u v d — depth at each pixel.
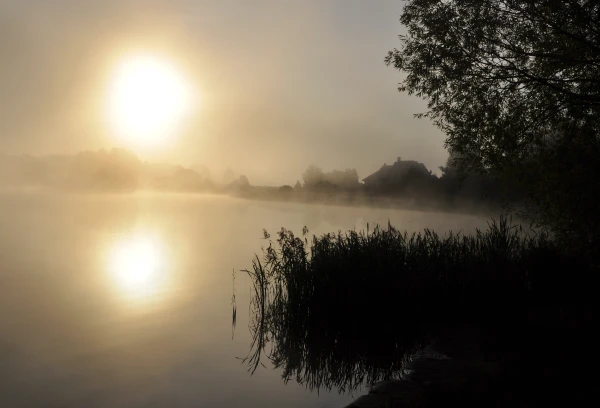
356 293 10.59
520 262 12.09
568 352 7.79
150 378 7.71
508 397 6.07
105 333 10.12
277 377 7.91
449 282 10.85
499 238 12.77
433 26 11.45
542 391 6.21
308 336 10.08
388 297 10.63
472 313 10.73
